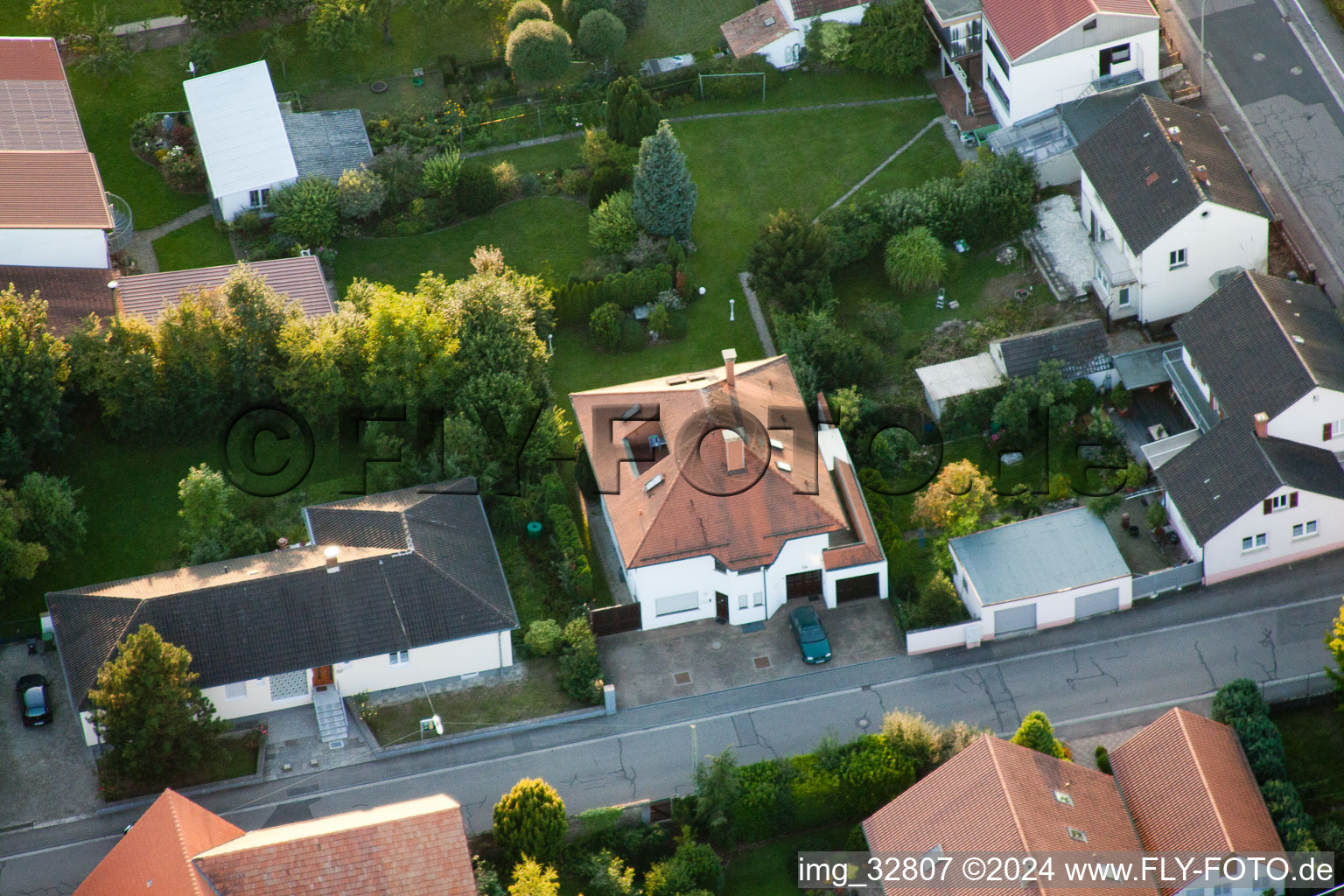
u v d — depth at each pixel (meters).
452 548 85.94
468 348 93.12
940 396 94.19
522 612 87.75
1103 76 105.00
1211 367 89.19
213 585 82.38
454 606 83.31
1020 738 77.62
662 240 104.38
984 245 103.00
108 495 91.62
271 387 95.06
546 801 76.00
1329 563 87.12
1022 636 86.06
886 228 102.62
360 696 83.81
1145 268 94.62
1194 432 90.50
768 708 83.62
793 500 85.62
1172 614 85.94
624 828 78.12
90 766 81.38
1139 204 95.12
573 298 101.56
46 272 97.44
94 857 77.94
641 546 84.75
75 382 92.62
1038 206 103.25
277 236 105.69
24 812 79.69
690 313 102.75
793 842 78.25
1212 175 94.56
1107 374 94.00
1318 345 87.38
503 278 97.56
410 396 92.94
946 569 88.06
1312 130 103.25
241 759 81.62
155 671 77.19
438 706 83.88
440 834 70.50
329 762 81.81
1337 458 86.88
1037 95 104.75
